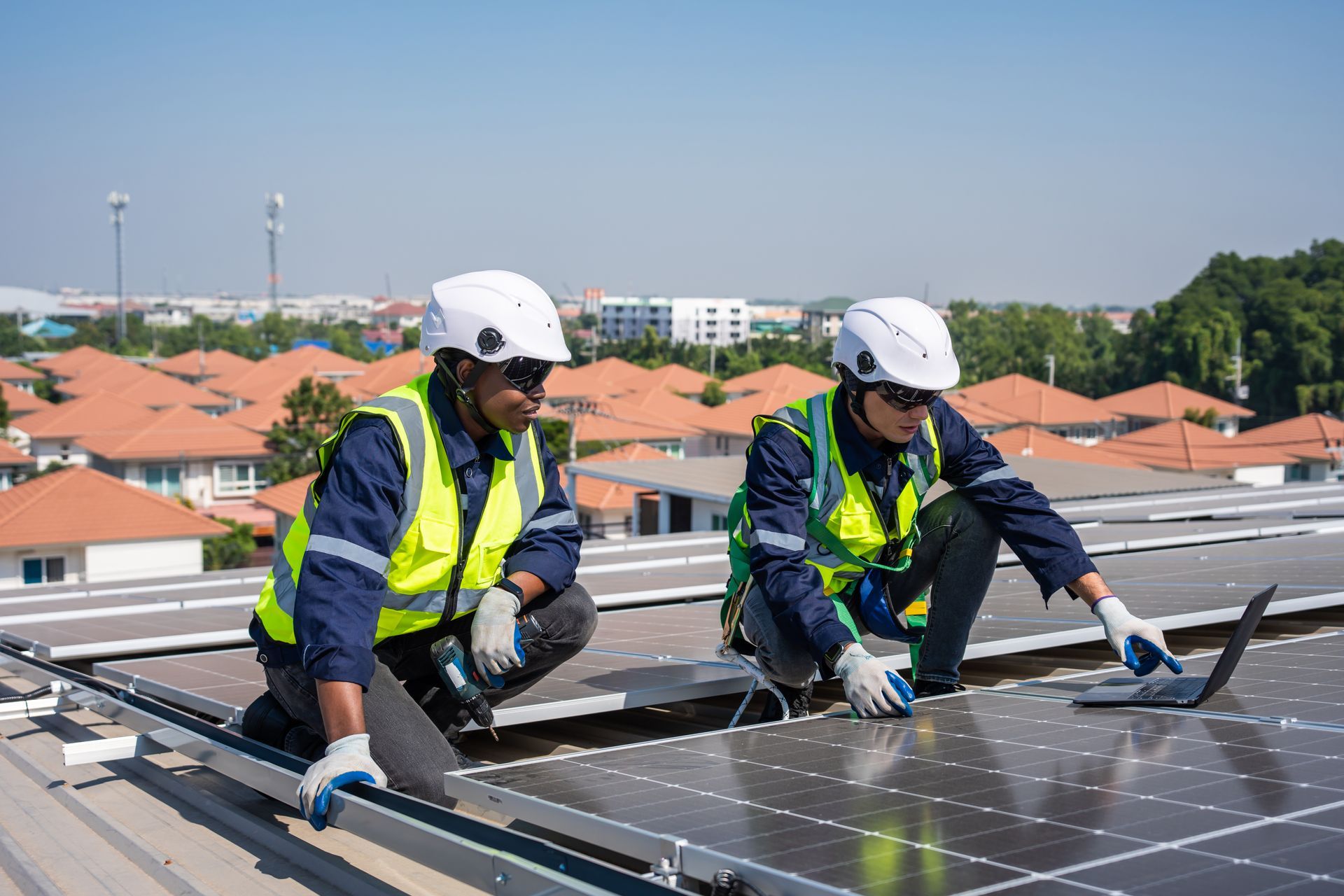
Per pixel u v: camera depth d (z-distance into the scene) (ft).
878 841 5.47
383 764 8.39
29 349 447.42
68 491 101.81
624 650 13.12
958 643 11.12
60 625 18.71
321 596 8.36
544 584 9.79
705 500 75.77
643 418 182.09
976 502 10.93
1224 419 225.56
